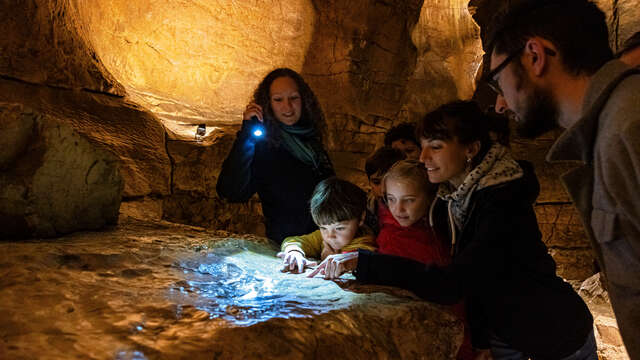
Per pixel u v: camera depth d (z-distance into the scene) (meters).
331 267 1.66
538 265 1.46
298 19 7.38
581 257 9.43
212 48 7.01
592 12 1.06
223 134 5.38
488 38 1.22
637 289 0.97
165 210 4.36
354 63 7.43
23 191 1.84
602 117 0.96
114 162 2.34
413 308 1.49
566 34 1.05
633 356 1.00
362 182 7.57
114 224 2.46
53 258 1.55
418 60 10.93
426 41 11.02
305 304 1.42
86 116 4.15
